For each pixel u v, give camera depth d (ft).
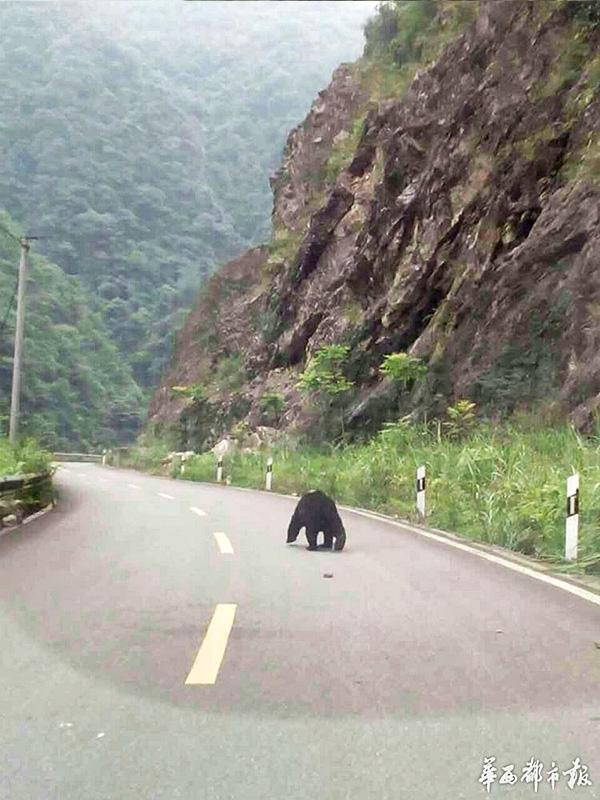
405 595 27.58
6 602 26.40
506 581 30.66
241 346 182.60
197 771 13.69
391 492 65.72
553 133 87.81
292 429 122.01
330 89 174.40
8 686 18.02
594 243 77.77
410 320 104.22
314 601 26.43
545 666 19.36
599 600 27.25
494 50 101.60
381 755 14.29
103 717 16.12
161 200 328.70
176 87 411.75
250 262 208.44
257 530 46.70
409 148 110.63
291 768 13.78
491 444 62.59
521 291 84.58
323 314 136.05
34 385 199.21
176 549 38.45
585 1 91.35
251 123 403.75
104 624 23.39
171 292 301.43
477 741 14.88
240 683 18.08
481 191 95.30
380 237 115.03
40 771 13.73
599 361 69.51
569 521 35.29
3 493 49.83
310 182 171.42
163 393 206.69
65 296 253.03
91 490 88.84
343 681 18.19
